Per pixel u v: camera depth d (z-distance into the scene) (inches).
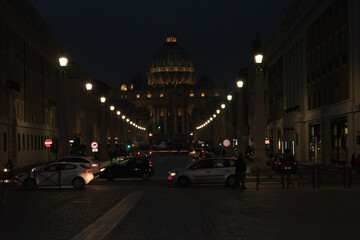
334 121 2373.3
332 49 2390.5
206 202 983.6
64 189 1401.3
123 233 616.1
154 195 1160.2
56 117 3932.1
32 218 773.3
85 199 1080.8
